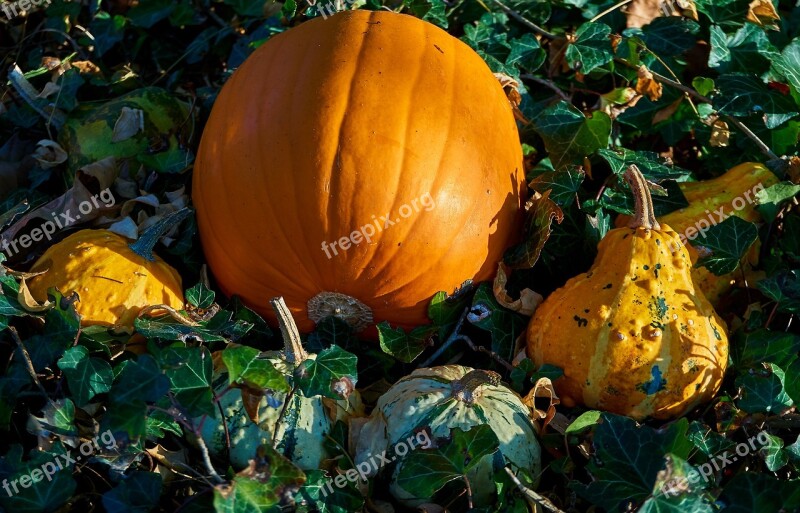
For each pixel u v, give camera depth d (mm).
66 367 982
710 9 1269
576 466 1008
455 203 1015
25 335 1062
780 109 1172
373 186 998
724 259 1075
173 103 1189
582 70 1205
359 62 1033
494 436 946
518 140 1093
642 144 1251
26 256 1125
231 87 1070
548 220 1055
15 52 1317
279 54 1062
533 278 1117
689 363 1001
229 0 1288
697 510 914
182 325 1020
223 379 990
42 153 1178
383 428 982
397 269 1019
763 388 1023
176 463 977
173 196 1132
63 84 1210
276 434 966
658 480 897
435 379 995
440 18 1245
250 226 1023
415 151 1006
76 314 1006
